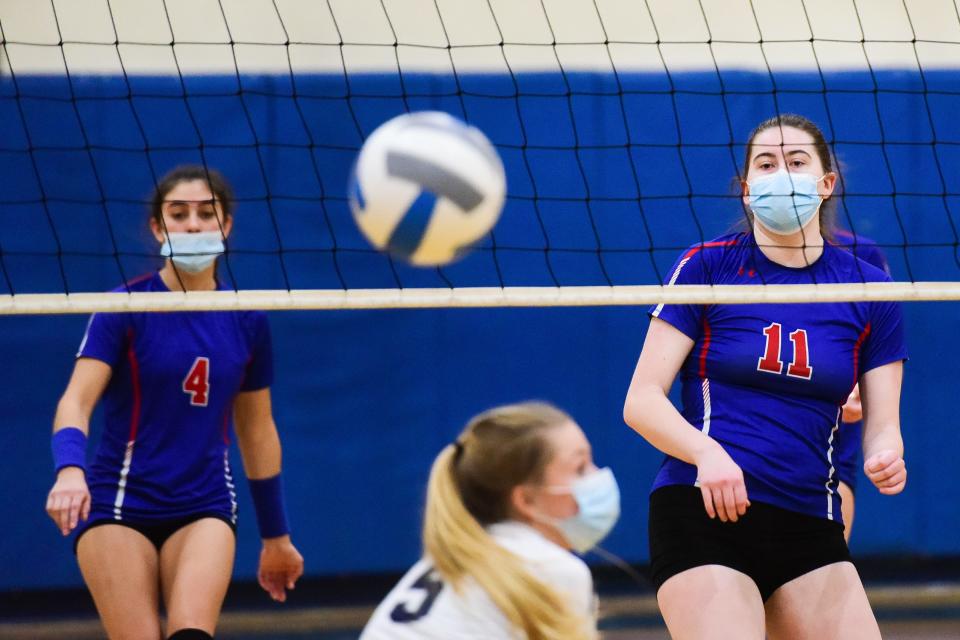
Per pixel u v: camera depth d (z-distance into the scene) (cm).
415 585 730
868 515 2230
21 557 2156
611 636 1984
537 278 2186
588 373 2217
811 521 1040
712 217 2169
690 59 2416
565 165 2180
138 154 2147
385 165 1094
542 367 2217
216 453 1261
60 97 2142
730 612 973
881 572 2305
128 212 2145
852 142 2172
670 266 2178
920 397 2223
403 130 1118
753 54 2412
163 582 1220
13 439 2158
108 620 1187
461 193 1085
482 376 2214
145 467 1228
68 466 1175
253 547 2183
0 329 2162
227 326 1275
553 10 2406
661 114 2173
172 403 1238
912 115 2178
